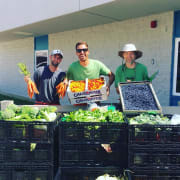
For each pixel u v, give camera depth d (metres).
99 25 6.71
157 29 5.36
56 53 3.60
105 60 6.69
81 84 3.16
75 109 3.27
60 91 3.43
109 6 4.69
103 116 2.65
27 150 2.44
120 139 2.41
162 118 2.66
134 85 3.22
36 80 3.81
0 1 7.73
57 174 2.65
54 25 6.75
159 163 2.36
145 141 2.35
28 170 2.46
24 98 10.15
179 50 5.02
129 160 2.37
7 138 2.44
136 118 2.62
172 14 5.04
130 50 3.47
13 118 2.64
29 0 6.43
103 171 2.45
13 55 11.16
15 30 7.71
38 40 9.31
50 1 5.77
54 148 2.53
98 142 2.41
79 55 3.39
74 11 5.18
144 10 5.02
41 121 2.43
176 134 2.33
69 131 2.42
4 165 2.46
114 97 6.59
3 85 12.28
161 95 5.46
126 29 6.04
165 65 5.31
